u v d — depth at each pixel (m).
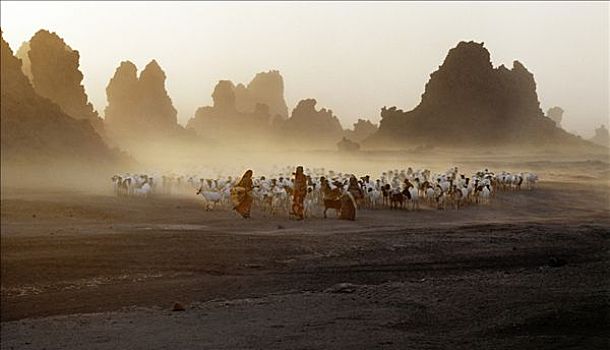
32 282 15.21
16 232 21.92
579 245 15.65
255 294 13.80
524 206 25.73
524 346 7.76
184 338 9.74
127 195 38.56
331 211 29.91
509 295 11.08
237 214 28.72
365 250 18.44
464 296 11.56
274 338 9.43
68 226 24.17
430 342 8.63
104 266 16.62
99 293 14.14
